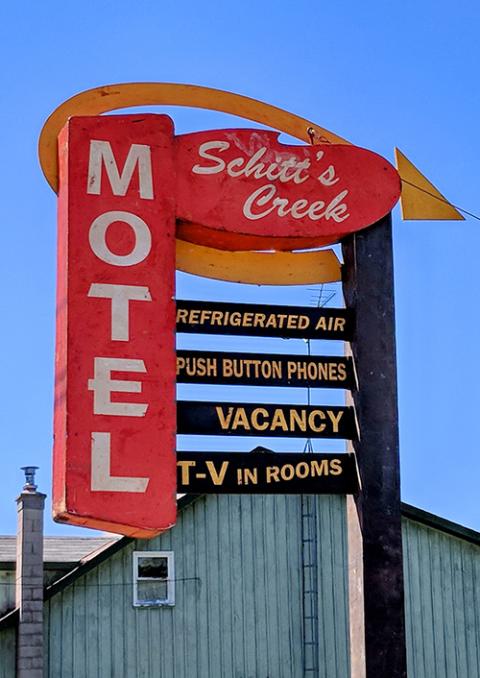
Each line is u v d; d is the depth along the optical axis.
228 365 15.23
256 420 15.17
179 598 31.92
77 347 14.62
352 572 15.34
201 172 15.41
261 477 15.02
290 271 16.12
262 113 16.09
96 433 14.49
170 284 15.02
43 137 15.43
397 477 15.30
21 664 29.94
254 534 32.66
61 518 14.41
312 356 15.52
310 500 33.09
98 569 31.62
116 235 14.98
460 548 33.66
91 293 14.78
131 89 15.82
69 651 31.05
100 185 15.06
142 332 14.83
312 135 16.09
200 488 14.82
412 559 33.28
